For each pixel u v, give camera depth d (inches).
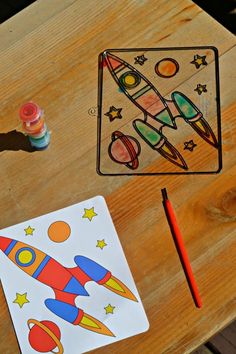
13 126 43.6
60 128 43.1
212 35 44.5
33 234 40.3
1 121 43.9
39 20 46.8
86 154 42.1
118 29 45.7
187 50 44.3
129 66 44.4
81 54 45.3
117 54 44.9
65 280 38.9
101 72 44.4
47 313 38.2
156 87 43.5
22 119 39.6
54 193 41.4
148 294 38.0
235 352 55.4
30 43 46.2
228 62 43.4
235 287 37.4
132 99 43.3
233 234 38.8
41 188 41.6
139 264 38.8
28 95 44.5
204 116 42.1
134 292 38.1
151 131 42.2
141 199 40.5
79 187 41.3
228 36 44.3
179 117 42.3
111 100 43.5
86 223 40.3
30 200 41.4
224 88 42.7
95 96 43.8
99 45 45.4
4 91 44.9
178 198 40.2
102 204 40.6
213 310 37.1
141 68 44.2
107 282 38.5
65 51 45.6
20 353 37.6
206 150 41.2
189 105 42.6
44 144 42.1
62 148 42.5
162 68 43.9
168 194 40.4
